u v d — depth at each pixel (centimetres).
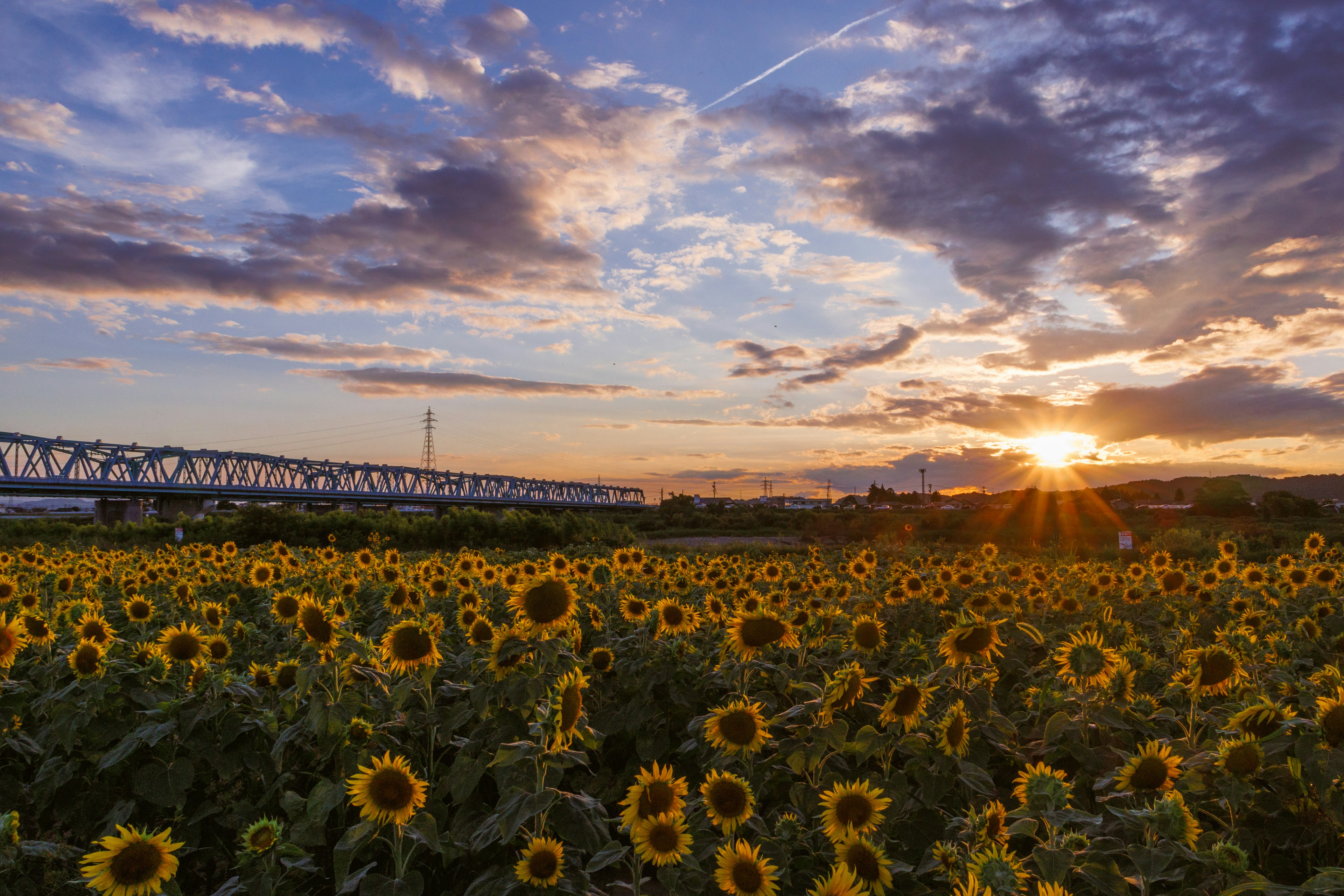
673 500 9338
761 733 432
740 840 377
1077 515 5991
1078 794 466
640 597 884
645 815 338
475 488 15912
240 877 380
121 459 10306
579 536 4753
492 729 489
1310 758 362
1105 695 494
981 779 425
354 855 378
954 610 852
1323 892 266
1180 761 373
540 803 366
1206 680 466
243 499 11162
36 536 4591
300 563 1273
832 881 295
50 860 396
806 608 745
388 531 4638
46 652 651
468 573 905
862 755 438
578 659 548
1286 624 789
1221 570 1045
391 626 666
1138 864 313
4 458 9238
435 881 461
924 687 459
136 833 330
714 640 725
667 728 602
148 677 548
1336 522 5597
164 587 1070
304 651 565
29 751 517
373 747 485
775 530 7844
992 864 303
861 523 6053
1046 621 862
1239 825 397
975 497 17725
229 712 510
